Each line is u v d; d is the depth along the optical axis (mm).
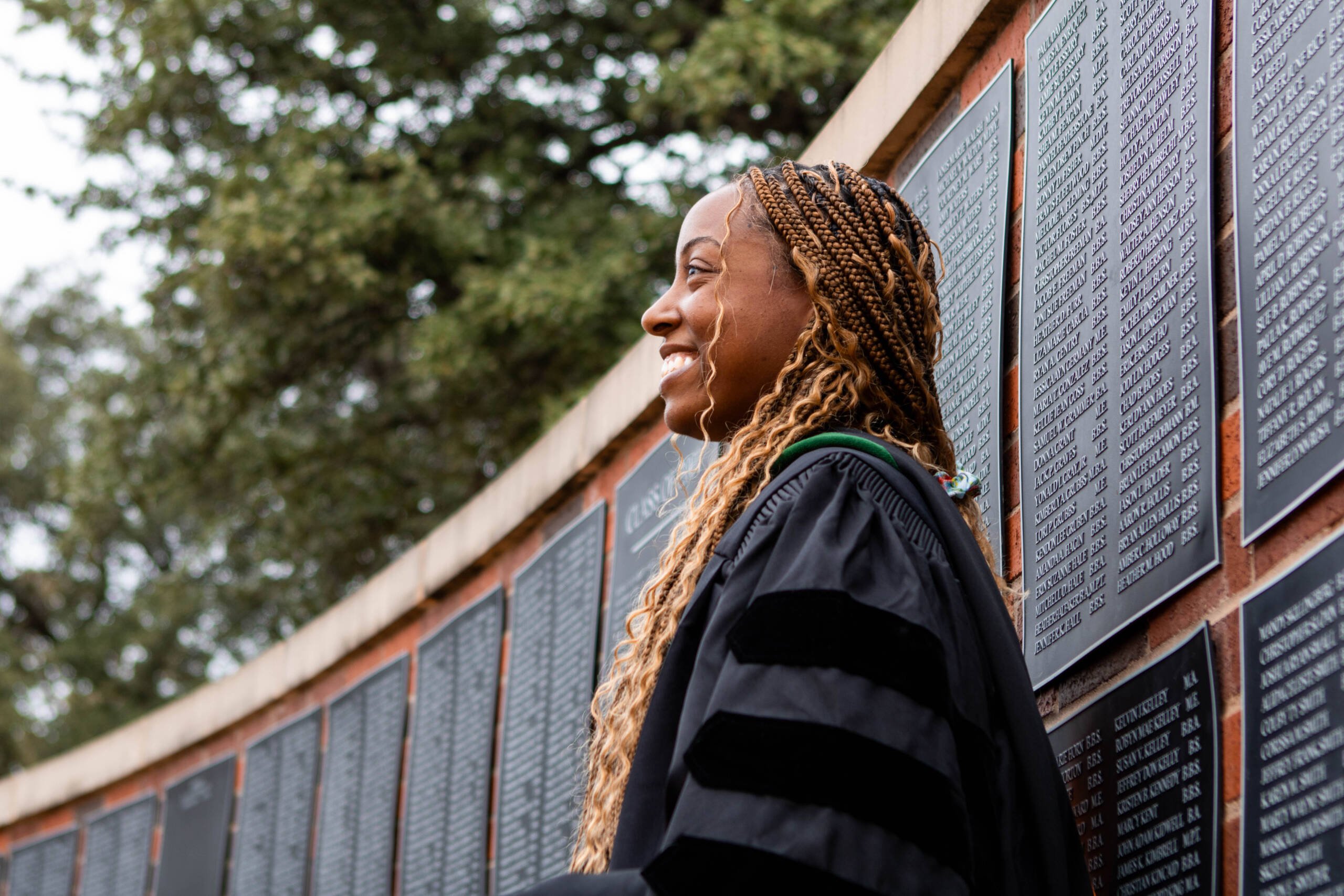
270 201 10086
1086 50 2906
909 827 1597
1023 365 2947
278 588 14906
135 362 13469
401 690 6227
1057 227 2912
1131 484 2496
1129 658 2457
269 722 7301
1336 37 2107
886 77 3885
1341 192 2045
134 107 11500
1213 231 2359
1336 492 1989
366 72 12094
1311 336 2062
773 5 9852
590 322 9859
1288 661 1998
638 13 12180
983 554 2168
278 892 6727
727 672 1697
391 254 10672
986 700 1835
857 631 1688
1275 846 1971
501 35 12203
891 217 2303
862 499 1879
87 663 17812
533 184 11523
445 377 10133
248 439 11289
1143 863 2289
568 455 5320
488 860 5355
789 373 2221
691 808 1616
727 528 2154
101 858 8188
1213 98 2414
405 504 11594
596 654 4883
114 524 17188
